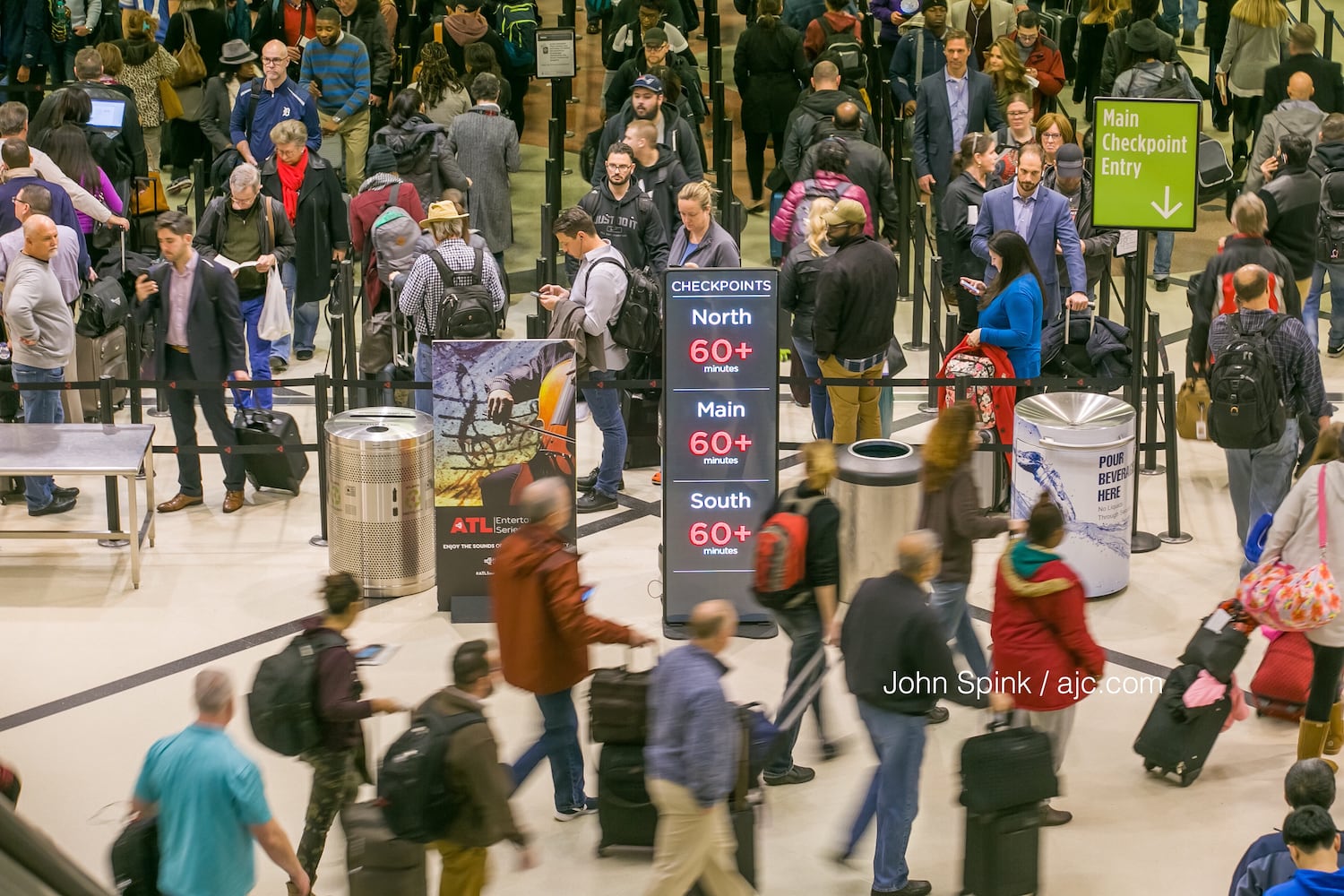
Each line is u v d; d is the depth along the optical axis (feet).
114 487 98.22
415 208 111.96
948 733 79.20
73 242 105.19
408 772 59.62
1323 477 71.61
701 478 86.17
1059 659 68.33
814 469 72.74
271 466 104.37
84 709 81.61
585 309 98.48
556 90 159.74
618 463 102.58
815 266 99.50
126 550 98.53
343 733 64.28
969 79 134.62
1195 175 92.84
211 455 112.68
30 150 114.11
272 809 73.26
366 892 62.18
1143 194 93.50
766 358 84.64
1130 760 77.25
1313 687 73.56
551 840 71.51
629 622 89.30
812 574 72.74
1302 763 60.59
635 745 69.15
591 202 112.57
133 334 104.78
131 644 87.81
